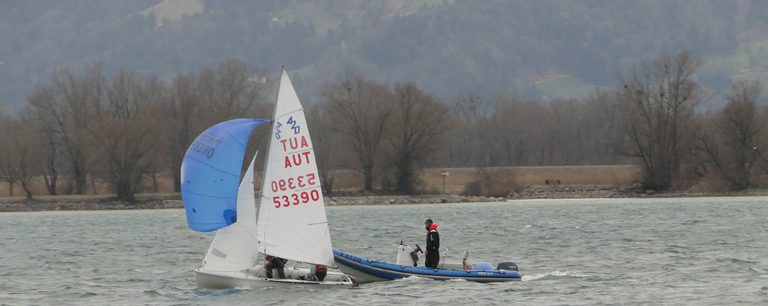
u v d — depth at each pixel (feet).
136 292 315.58
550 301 287.07
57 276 367.66
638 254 423.23
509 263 336.29
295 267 311.68
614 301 288.10
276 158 289.33
